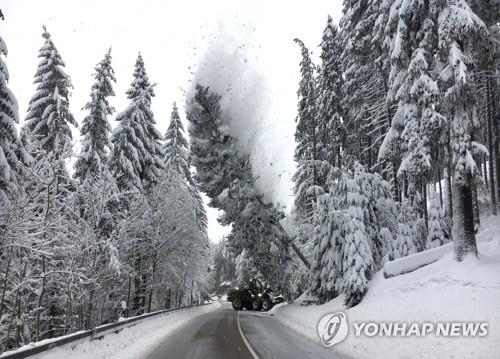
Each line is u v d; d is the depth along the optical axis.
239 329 15.23
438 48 13.71
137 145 25.12
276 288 24.34
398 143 16.50
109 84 24.08
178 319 20.14
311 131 28.80
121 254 18.66
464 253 11.28
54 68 22.56
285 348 10.37
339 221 18.11
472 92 11.73
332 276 17.94
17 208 10.52
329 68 26.84
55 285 15.13
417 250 16.64
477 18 11.59
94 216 15.98
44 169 12.23
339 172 21.88
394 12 14.57
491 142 25.58
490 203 29.70
